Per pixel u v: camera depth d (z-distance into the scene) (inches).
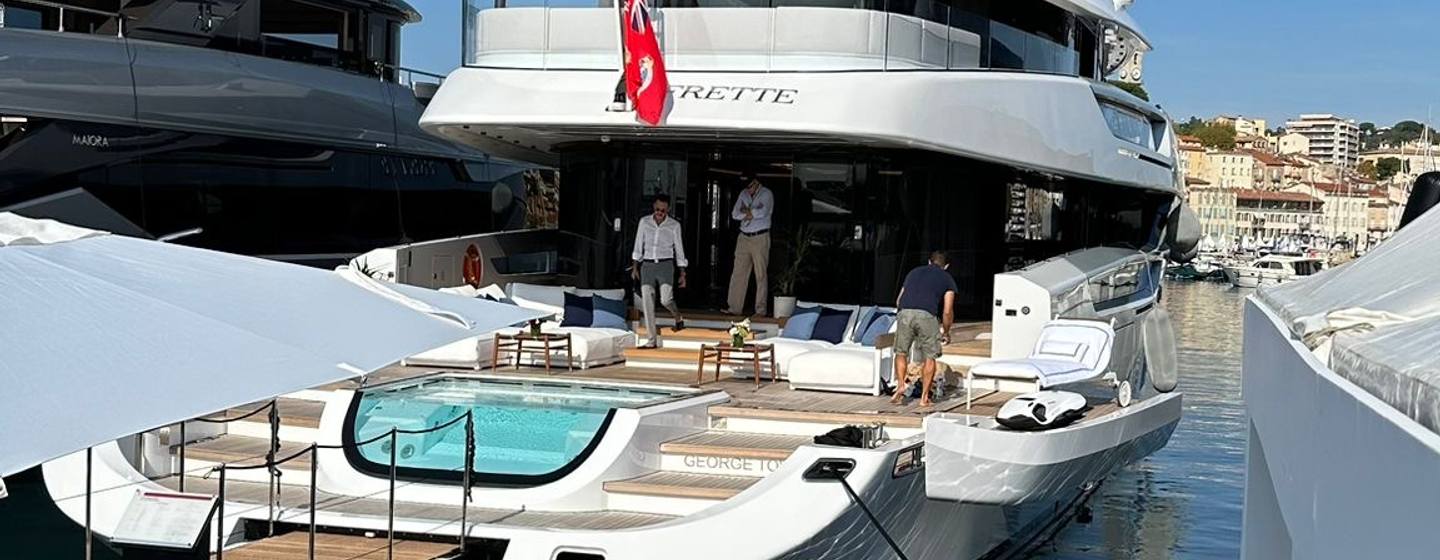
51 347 221.6
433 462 385.1
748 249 605.6
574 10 543.5
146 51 684.1
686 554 342.6
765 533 345.1
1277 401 236.4
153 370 224.8
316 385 240.1
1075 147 602.2
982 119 534.3
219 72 721.0
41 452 193.3
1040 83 578.9
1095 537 577.9
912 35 544.1
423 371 520.7
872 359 473.1
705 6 561.6
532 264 724.0
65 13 693.3
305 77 781.3
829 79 508.1
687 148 622.5
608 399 437.4
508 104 523.2
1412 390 139.8
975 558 472.1
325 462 390.0
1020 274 513.0
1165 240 808.3
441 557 338.0
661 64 504.4
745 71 512.7
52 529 490.6
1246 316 349.1
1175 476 725.3
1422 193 359.9
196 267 279.0
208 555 317.7
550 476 373.4
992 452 373.7
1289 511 208.1
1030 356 489.7
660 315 612.7
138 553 312.5
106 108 658.8
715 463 396.5
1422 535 114.3
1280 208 7140.8
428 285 616.1
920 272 458.3
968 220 626.8
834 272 605.3
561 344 529.3
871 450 355.3
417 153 872.9
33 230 278.7
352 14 838.5
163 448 415.8
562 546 342.0
